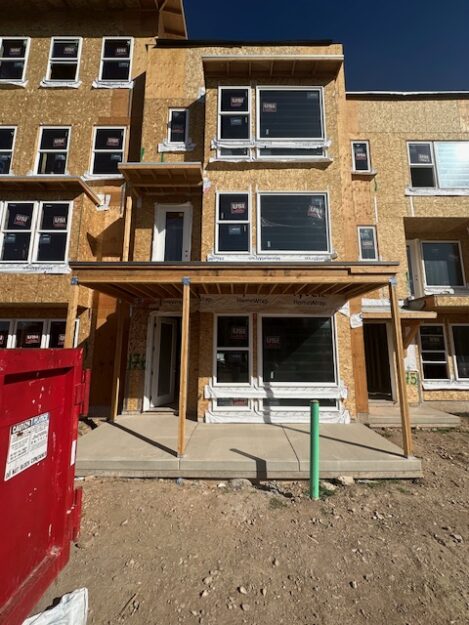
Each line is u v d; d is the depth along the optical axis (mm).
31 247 8312
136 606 2625
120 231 9508
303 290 7293
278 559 3211
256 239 8156
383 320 9500
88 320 8898
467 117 10781
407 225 10703
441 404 9805
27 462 2305
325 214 8297
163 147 9508
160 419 7648
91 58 10680
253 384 7562
